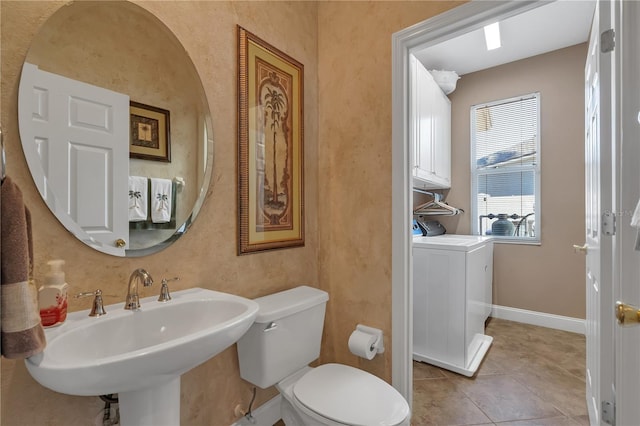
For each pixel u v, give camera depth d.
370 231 1.69
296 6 1.80
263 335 1.30
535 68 3.05
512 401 1.86
